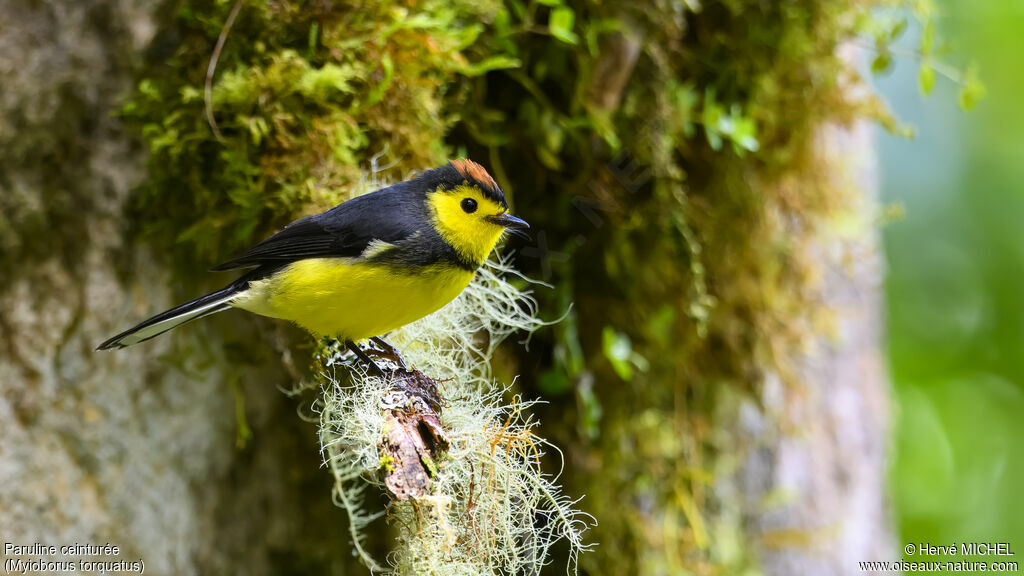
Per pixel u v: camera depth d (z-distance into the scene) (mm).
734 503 9641
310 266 5832
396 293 5922
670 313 8547
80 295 6730
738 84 8656
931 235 16203
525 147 8086
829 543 10164
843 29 8766
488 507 5441
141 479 6781
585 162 8188
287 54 6094
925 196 16219
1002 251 15953
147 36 6473
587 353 8609
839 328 10281
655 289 8586
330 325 6090
